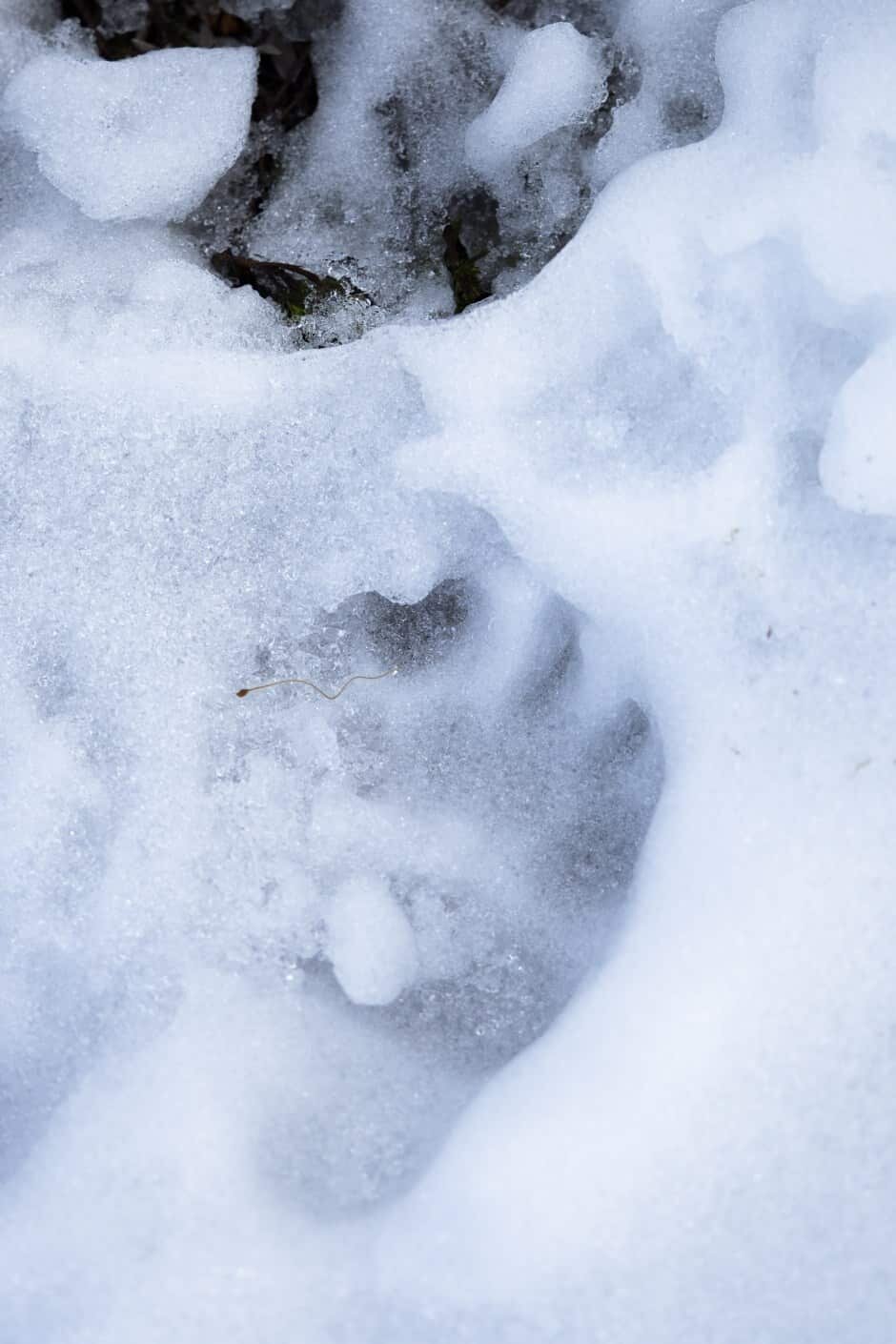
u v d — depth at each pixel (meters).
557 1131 0.78
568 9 0.91
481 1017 0.83
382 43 0.92
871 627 0.81
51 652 0.86
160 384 0.86
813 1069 0.79
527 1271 0.78
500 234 0.91
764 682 0.81
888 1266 0.78
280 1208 0.79
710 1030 0.78
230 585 0.86
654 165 0.83
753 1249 0.78
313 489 0.85
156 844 0.84
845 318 0.82
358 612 0.87
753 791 0.80
